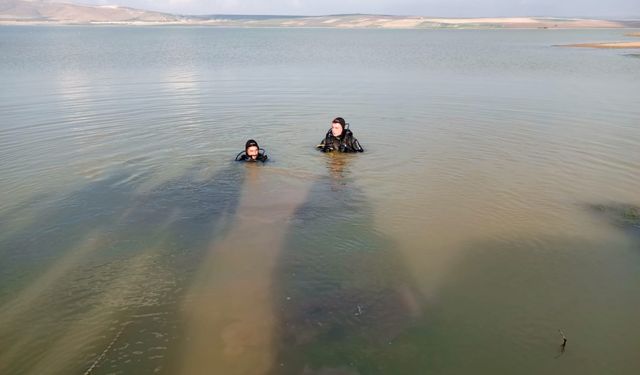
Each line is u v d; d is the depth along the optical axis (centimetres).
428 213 786
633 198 848
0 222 736
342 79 2369
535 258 641
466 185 914
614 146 1157
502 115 1514
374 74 2609
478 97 1838
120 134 1252
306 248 662
